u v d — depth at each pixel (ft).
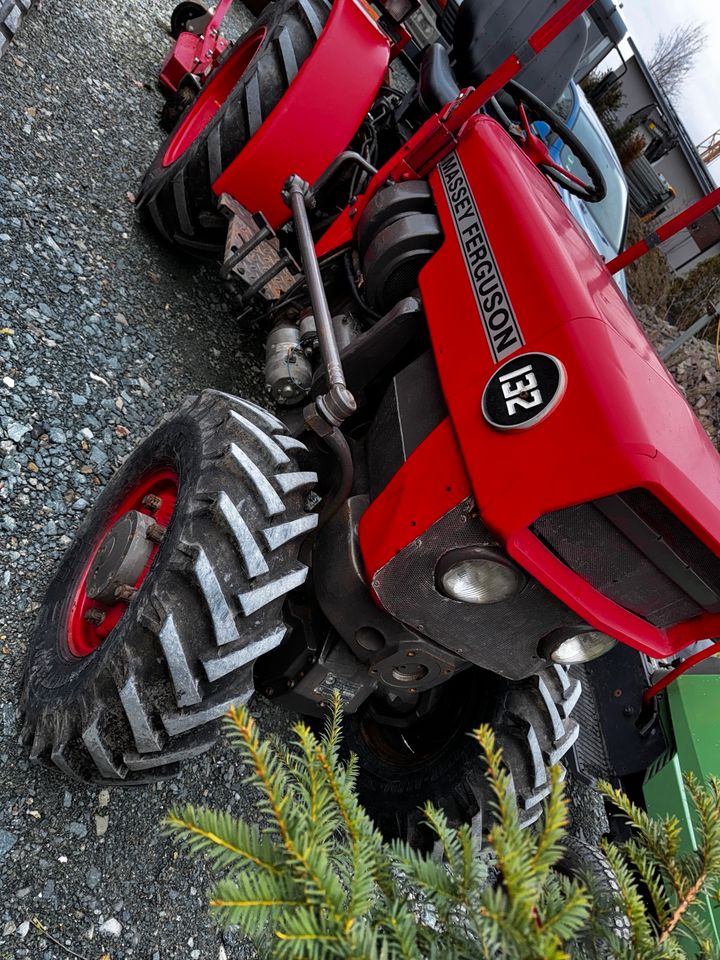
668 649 4.91
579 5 5.94
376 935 2.13
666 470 4.04
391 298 7.06
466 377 5.03
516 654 5.11
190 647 4.32
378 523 5.04
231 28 16.11
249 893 2.06
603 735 8.89
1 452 6.30
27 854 4.65
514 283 5.20
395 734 7.07
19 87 9.46
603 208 11.31
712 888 2.68
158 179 8.93
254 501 4.75
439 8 15.48
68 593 5.50
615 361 4.46
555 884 2.34
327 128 8.26
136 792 5.42
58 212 8.61
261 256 8.49
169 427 5.70
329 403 5.16
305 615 5.81
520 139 8.43
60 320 7.68
